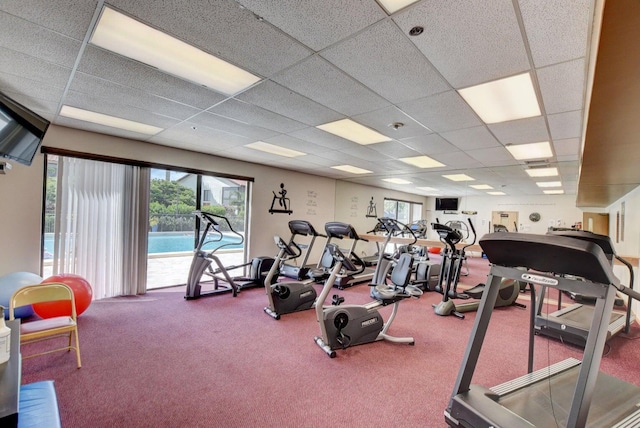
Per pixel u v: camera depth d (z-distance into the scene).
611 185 4.57
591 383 1.29
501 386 1.94
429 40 1.86
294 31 1.82
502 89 2.50
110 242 4.37
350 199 8.80
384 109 3.04
